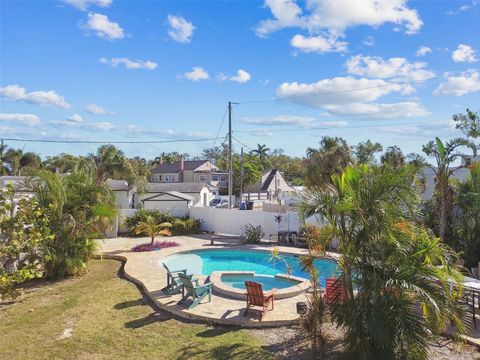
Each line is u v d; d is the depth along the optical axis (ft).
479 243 52.95
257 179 218.79
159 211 92.07
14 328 32.19
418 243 23.97
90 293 42.73
